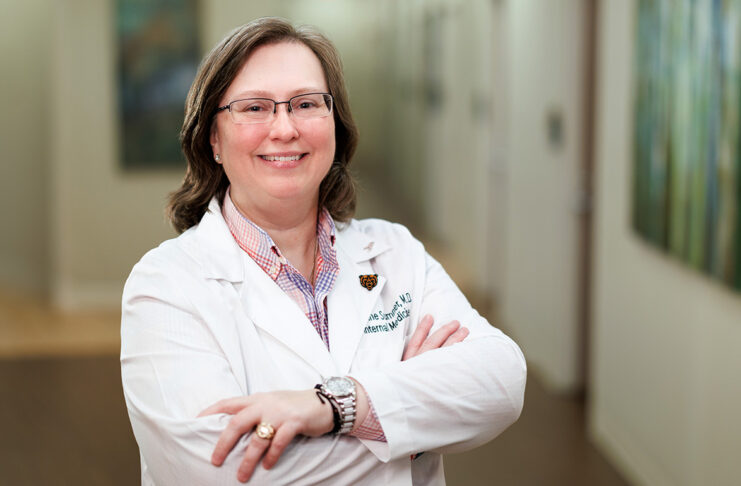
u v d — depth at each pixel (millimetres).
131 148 6941
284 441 1267
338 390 1322
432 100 8930
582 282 4914
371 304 1538
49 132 7074
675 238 3262
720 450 2965
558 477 3801
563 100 4766
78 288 7043
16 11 7145
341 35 14672
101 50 6809
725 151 2814
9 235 7621
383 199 11789
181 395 1336
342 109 1527
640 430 3744
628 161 3832
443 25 8227
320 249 1547
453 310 1584
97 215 6996
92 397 4918
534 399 4836
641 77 3613
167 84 6918
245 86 1405
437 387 1374
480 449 4109
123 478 3824
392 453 1331
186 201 1546
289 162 1424
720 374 2957
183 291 1408
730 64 2764
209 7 6895
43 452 4117
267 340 1437
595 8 4688
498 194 6695
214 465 1283
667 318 3428
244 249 1486
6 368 5473
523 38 5590
